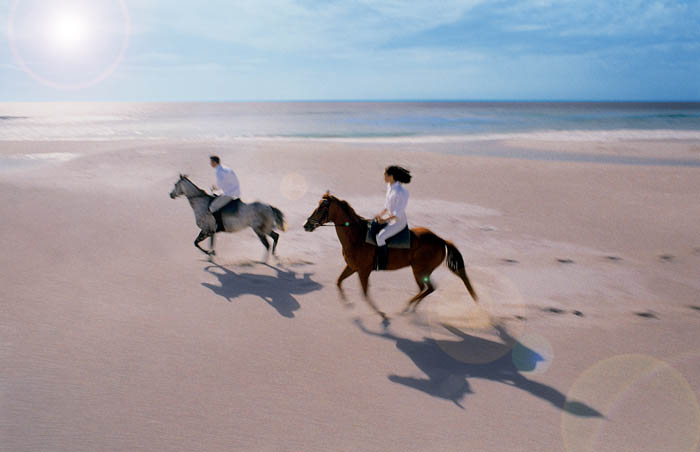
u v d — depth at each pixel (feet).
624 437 12.98
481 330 19.93
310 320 20.53
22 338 17.79
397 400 14.73
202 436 12.76
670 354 17.71
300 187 52.03
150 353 17.15
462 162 68.39
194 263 27.63
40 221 34.55
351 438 12.86
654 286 24.88
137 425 13.12
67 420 13.23
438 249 20.45
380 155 74.18
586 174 58.95
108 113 339.16
